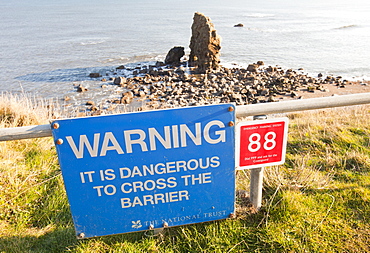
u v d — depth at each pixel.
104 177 2.40
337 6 121.06
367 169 3.62
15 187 3.39
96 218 2.52
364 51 33.56
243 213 2.89
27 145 4.25
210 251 2.58
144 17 83.06
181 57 29.06
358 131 4.94
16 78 24.06
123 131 2.29
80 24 66.75
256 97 17.73
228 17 77.94
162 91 19.03
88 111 16.31
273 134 2.58
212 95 18.19
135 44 40.84
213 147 2.45
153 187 2.49
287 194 3.06
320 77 23.22
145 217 2.58
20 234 2.79
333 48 35.84
